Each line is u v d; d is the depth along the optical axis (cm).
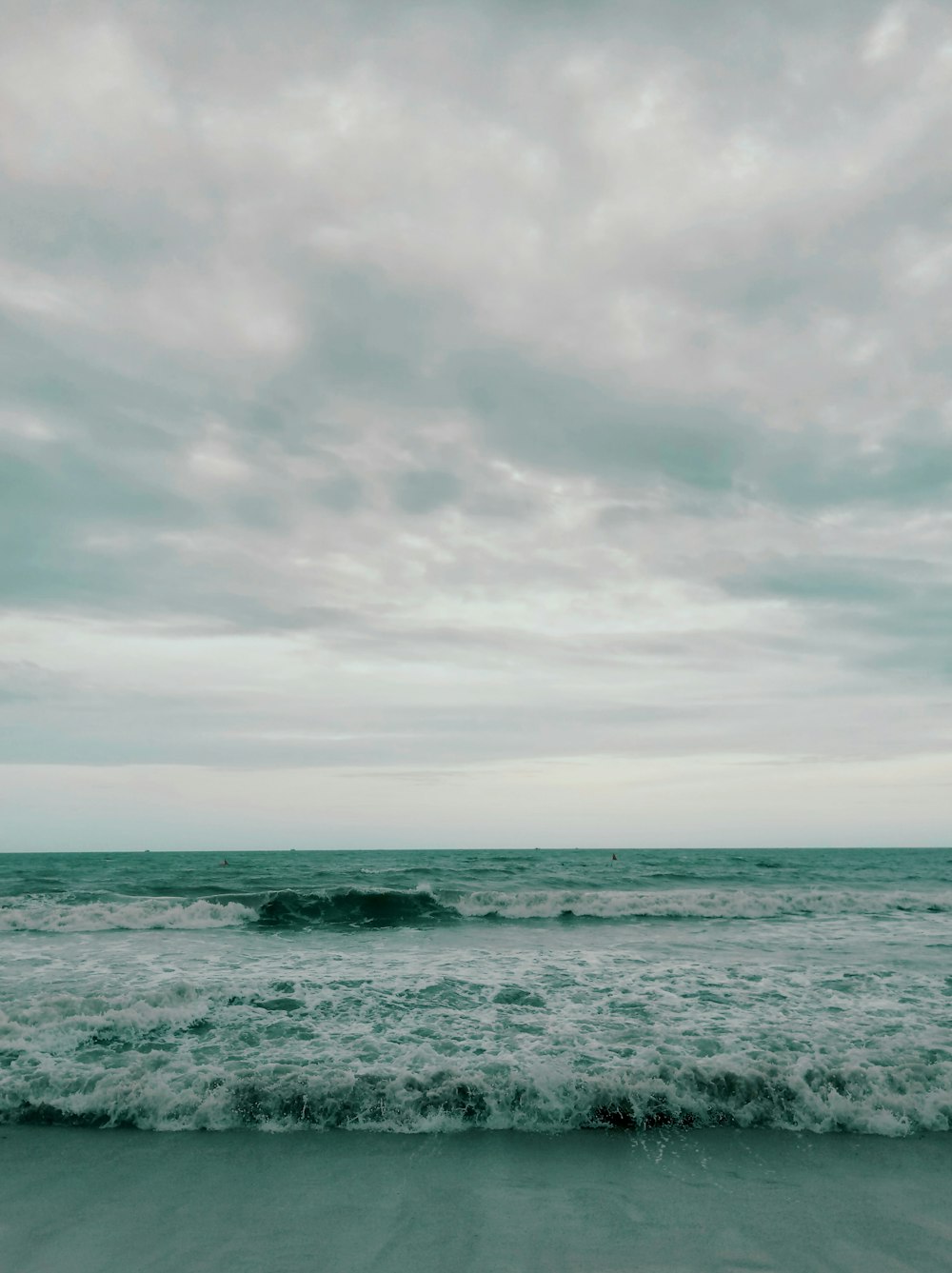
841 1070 720
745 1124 650
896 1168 573
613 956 1364
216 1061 772
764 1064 733
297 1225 488
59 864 4919
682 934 1655
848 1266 444
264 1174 559
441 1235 477
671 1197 530
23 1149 594
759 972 1208
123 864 4938
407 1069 741
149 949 1447
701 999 1029
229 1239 471
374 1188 539
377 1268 439
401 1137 624
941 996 1046
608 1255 455
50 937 1622
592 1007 982
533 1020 923
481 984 1118
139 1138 617
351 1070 738
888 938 1591
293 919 1891
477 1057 783
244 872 3612
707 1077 704
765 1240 474
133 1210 506
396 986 1091
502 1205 517
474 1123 648
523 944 1517
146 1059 768
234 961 1313
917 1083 703
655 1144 614
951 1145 611
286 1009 962
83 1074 720
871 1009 973
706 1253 458
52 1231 479
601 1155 595
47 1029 843
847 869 4075
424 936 1630
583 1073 727
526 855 7350
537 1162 582
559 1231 483
